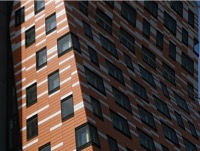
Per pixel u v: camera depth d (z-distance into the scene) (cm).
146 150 7056
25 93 7169
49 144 6600
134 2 8438
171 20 9038
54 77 6962
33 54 7350
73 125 6494
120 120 6912
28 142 6819
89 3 7656
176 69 8681
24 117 7019
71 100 6650
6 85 7412
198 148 8075
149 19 8594
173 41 8888
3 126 7125
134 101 7375
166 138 7550
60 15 7294
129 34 8075
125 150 6712
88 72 6912
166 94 8125
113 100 7012
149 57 8244
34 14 7625
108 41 7606
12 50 7606
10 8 7925
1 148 6975
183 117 8194
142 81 7788
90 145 6278
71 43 6994
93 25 7525
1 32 7725
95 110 6631
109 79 7181
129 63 7756
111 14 7938
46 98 6906
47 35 7319
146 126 7306
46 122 6756
